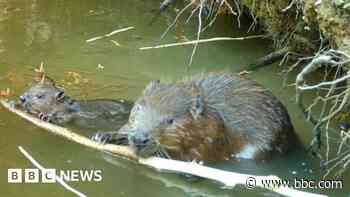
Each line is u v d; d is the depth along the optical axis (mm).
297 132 2355
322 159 2201
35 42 2928
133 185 2072
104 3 3332
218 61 2793
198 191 2061
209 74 2336
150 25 3104
